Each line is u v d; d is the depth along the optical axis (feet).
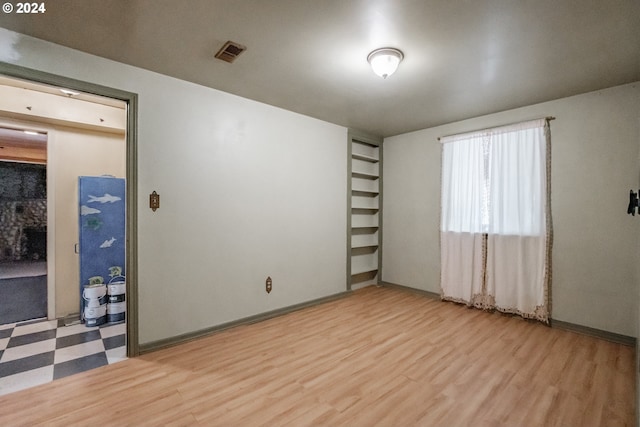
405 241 14.93
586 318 9.66
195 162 9.29
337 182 13.73
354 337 9.27
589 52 7.29
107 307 10.91
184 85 9.04
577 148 9.90
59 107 10.52
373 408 5.86
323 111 11.83
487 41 6.85
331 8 5.75
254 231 10.72
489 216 11.60
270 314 11.05
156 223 8.52
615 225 9.23
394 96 10.22
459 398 6.20
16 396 6.25
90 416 5.63
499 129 11.44
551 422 5.49
